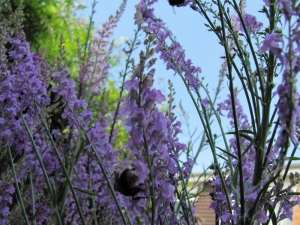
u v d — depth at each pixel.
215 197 0.26
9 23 0.34
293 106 0.16
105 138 0.31
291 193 0.22
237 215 0.22
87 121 0.30
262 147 0.22
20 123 0.32
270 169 0.25
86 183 0.39
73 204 0.41
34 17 0.92
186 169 0.27
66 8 0.99
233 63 0.24
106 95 0.49
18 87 0.30
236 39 0.24
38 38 0.93
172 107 0.27
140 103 0.19
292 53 0.16
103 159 0.31
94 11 0.56
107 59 0.52
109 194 0.31
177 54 0.30
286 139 0.16
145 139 0.19
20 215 0.36
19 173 0.34
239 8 0.26
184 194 0.27
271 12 0.23
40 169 0.35
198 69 0.30
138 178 0.20
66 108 0.30
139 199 0.21
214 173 0.27
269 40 0.16
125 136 0.75
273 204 0.23
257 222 0.23
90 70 0.51
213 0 0.25
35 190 0.38
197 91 0.29
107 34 0.52
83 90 0.50
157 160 0.21
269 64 0.22
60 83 0.30
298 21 0.16
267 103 0.22
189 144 0.32
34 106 0.30
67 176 0.25
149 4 0.29
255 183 0.22
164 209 0.22
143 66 0.18
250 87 0.23
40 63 0.46
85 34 1.02
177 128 0.26
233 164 0.29
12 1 0.86
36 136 0.34
